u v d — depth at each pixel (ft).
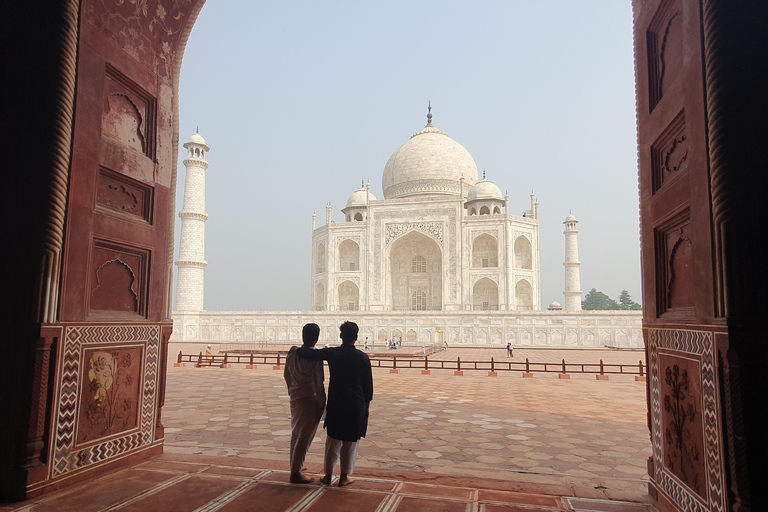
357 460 24.30
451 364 85.87
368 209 170.91
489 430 31.81
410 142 203.21
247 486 18.51
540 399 45.65
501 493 18.37
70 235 18.21
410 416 36.63
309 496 17.54
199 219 156.97
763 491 11.42
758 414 11.67
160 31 23.61
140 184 22.21
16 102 18.06
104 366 19.80
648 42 17.98
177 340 151.02
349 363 18.85
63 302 17.87
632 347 126.62
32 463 16.90
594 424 33.99
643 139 18.45
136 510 15.97
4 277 17.47
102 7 20.02
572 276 180.86
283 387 53.93
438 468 22.98
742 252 12.08
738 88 12.52
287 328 148.36
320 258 185.37
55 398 17.52
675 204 15.48
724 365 12.19
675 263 16.01
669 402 16.07
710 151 12.84
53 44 18.02
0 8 18.42
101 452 19.57
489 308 171.73
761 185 12.36
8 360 17.15
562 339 131.23
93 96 19.54
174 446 26.48
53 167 17.63
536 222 170.50
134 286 21.84
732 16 12.71
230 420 34.47
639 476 21.94
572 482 20.88
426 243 179.73
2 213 17.74
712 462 12.89
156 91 23.49
